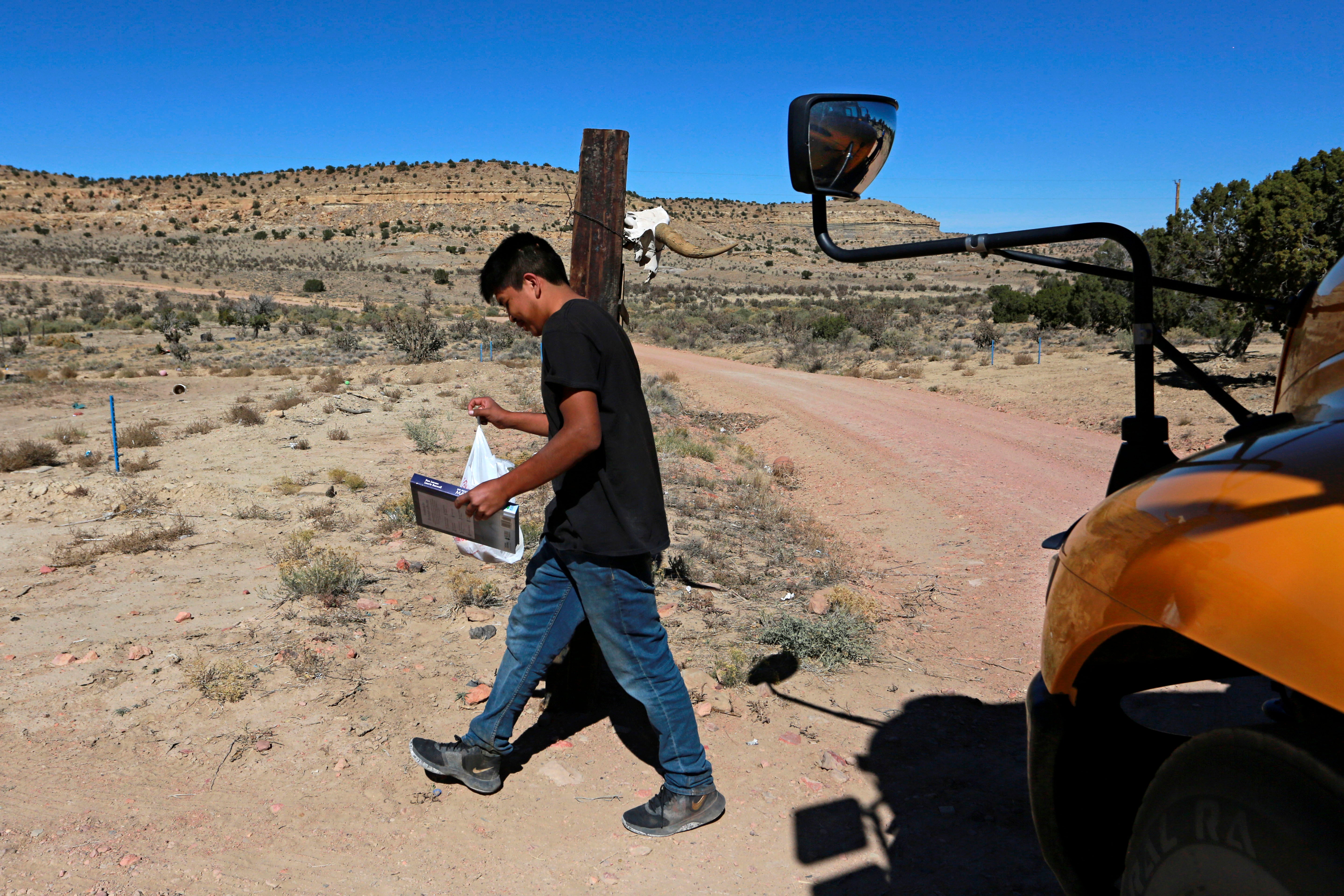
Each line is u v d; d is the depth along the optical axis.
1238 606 1.18
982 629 5.43
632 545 2.60
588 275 3.67
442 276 107.44
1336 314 1.85
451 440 11.67
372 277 114.31
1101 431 16.19
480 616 4.64
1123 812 1.85
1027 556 7.52
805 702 4.00
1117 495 1.67
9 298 62.53
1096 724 1.74
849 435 15.73
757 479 11.32
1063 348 31.56
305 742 3.32
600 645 2.79
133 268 104.31
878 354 34.41
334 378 20.27
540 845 2.82
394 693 3.74
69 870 2.54
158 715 3.47
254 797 2.97
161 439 12.01
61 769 3.07
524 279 2.64
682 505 8.62
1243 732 1.17
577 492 2.61
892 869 2.75
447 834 2.85
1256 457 1.42
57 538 6.30
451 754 3.05
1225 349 24.50
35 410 17.33
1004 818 3.06
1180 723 3.71
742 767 3.35
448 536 6.40
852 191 2.17
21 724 3.37
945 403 20.64
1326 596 1.09
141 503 7.38
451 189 199.12
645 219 3.73
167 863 2.61
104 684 3.71
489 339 38.59
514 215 192.25
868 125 2.13
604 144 3.59
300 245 167.62
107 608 4.70
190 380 24.25
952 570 7.05
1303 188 18.88
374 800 2.99
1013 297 45.88
